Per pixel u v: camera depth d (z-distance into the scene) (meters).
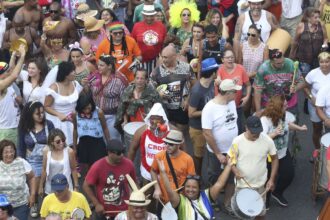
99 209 18.86
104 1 30.45
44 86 22.64
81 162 22.11
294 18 29.45
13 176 19.31
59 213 18.30
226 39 26.39
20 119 21.12
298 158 24.47
